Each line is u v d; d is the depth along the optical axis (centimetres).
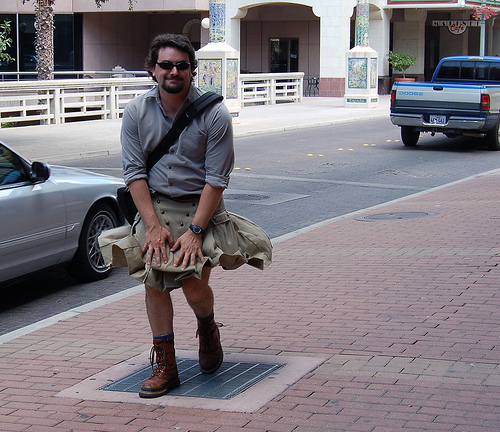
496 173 1427
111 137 2020
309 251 827
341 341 529
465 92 1745
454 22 3950
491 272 692
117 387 465
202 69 2362
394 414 406
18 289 768
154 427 406
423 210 1047
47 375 495
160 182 432
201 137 427
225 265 448
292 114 2830
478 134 1795
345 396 432
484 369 466
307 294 656
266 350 518
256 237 456
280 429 394
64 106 2380
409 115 1816
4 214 653
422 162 1639
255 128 2281
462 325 552
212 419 411
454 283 664
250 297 656
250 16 4266
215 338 475
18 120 2217
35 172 685
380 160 1672
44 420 423
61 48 4206
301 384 453
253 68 4356
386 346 514
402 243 837
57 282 791
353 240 869
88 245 768
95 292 751
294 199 1218
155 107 430
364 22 3125
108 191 780
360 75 3130
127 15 4409
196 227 423
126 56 4444
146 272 425
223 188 429
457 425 390
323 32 3869
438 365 475
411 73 4338
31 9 4028
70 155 1689
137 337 568
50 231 705
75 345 555
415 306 604
